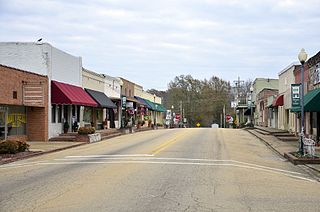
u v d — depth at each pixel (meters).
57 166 16.70
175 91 107.25
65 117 34.75
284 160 20.44
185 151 22.81
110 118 50.56
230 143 29.70
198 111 106.50
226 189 11.56
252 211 8.97
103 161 18.17
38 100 27.64
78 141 30.08
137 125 55.22
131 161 18.02
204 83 108.31
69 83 34.88
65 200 9.86
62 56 33.31
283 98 41.84
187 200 9.95
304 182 13.61
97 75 42.94
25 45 30.45
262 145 29.39
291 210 9.14
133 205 9.33
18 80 26.55
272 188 12.05
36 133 29.91
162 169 15.43
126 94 57.78
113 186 11.72
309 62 29.11
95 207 9.12
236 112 90.38
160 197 10.26
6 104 25.84
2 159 18.95
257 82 74.69
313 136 28.05
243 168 16.52
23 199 10.05
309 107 24.47
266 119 60.44
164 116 96.44
